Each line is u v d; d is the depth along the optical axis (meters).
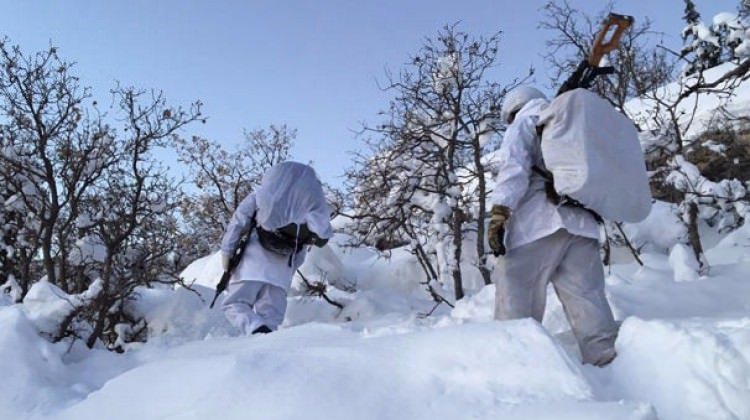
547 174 3.10
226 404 1.98
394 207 9.77
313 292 8.11
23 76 9.02
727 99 10.64
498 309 3.14
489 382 1.93
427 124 10.02
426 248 10.29
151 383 2.32
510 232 3.12
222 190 16.94
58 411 2.49
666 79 12.99
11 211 9.57
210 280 10.13
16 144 9.23
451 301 8.84
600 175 2.88
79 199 8.71
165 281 7.30
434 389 1.96
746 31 9.09
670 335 2.15
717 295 4.98
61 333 4.67
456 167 9.77
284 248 5.08
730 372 1.93
